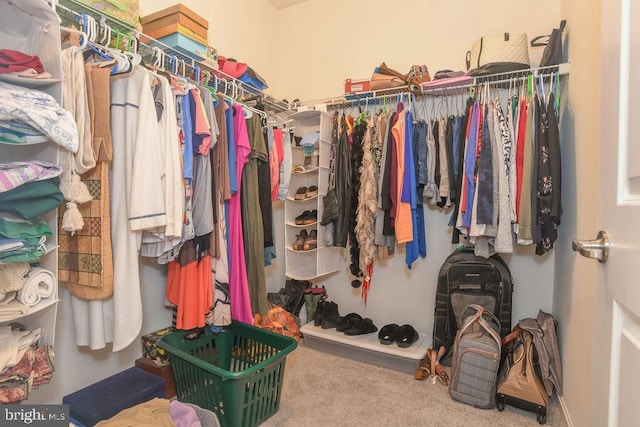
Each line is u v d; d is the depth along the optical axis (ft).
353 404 5.91
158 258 5.05
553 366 5.83
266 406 5.47
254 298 6.47
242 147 5.99
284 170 7.58
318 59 9.52
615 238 2.17
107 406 4.97
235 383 4.92
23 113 3.10
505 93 7.28
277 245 9.91
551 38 6.23
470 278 7.00
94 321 4.42
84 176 4.16
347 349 7.63
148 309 6.38
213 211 5.53
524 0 7.20
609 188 2.28
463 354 5.94
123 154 4.31
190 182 5.05
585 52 5.02
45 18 3.62
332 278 9.25
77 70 3.81
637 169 1.93
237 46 8.63
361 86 7.99
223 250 5.81
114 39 4.92
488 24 7.52
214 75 6.33
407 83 7.52
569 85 5.87
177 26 5.54
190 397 5.57
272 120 7.88
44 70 3.65
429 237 8.06
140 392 5.34
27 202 3.31
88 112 3.91
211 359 6.59
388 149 7.04
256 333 6.47
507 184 6.06
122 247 4.30
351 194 7.80
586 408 4.60
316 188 8.41
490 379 5.74
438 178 7.02
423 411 5.73
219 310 5.82
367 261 7.47
